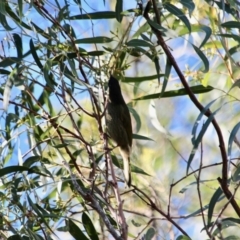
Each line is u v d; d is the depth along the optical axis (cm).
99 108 870
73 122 826
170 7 831
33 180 870
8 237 800
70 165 882
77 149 904
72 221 878
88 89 817
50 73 873
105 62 864
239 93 1195
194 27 872
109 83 892
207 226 782
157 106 1400
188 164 751
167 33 827
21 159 851
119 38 935
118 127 970
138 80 916
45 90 894
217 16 920
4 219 807
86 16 865
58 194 842
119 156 1064
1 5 803
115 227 853
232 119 1185
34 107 913
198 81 984
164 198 1201
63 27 854
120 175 987
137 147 1295
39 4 848
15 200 819
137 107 1305
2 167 877
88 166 892
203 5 978
